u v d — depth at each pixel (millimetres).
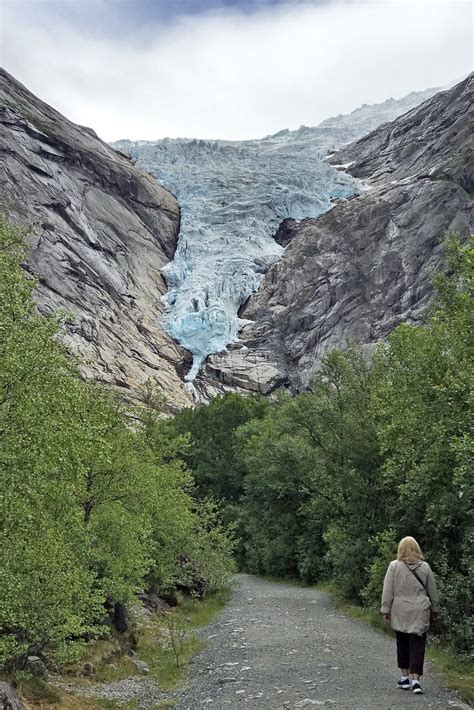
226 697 10633
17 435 9391
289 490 35469
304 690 10477
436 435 14703
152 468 21844
